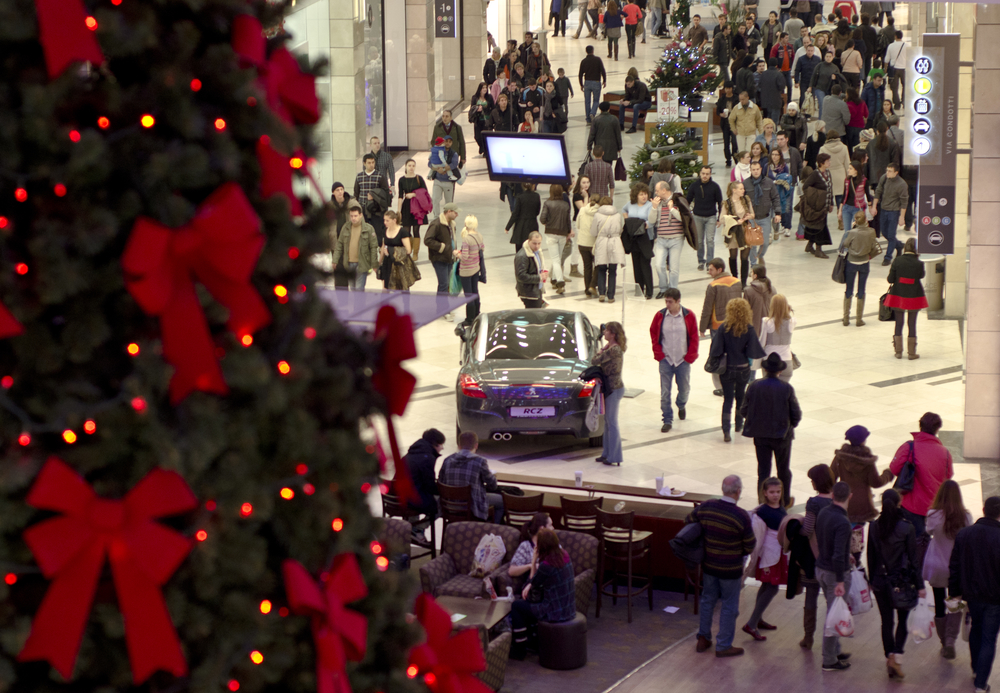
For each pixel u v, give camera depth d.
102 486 3.63
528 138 24.56
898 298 22.86
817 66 40.44
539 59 47.34
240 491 3.91
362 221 24.08
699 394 21.69
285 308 4.17
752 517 13.41
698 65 42.97
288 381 4.16
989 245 18.47
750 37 49.72
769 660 13.19
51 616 3.53
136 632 3.60
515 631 13.23
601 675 12.93
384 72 43.09
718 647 13.27
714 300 20.23
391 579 4.62
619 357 18.14
